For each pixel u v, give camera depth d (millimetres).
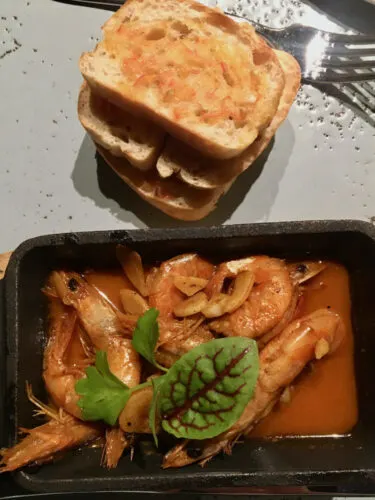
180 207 209
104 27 209
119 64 201
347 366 198
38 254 194
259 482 174
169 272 196
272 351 187
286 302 192
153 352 179
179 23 207
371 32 245
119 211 234
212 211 232
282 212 233
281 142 238
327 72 237
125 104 198
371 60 235
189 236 191
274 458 186
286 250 201
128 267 198
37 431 184
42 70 247
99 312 196
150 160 206
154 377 184
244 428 185
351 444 192
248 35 206
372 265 190
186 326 190
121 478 174
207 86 197
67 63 247
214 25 209
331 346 194
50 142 241
